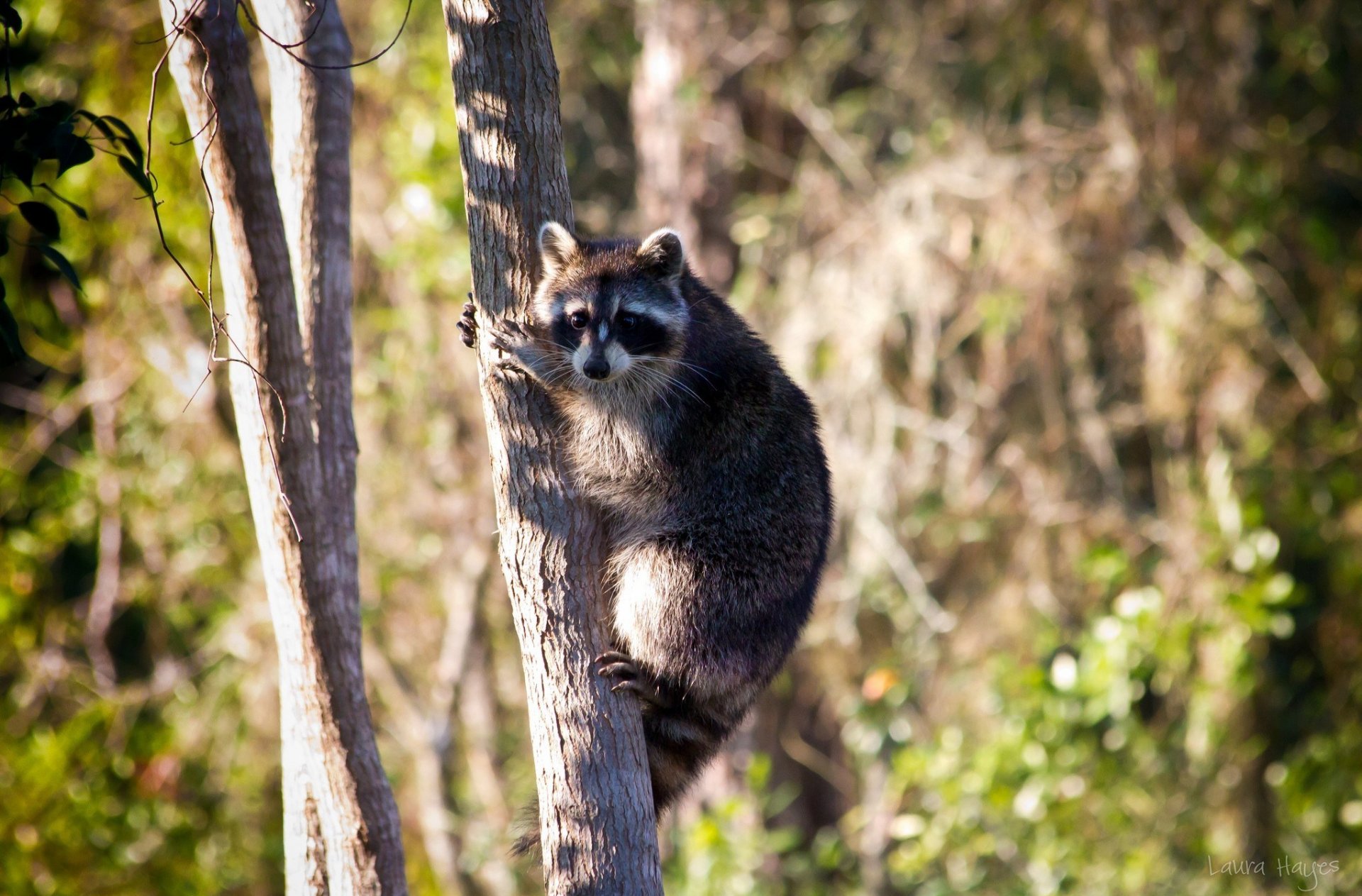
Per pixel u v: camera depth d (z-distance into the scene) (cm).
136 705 1332
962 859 1251
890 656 1407
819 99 1605
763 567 648
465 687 1517
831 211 1498
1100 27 1419
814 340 1419
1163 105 1393
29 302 1239
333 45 632
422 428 1402
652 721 621
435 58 1288
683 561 629
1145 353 1409
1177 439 1366
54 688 1270
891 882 1499
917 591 1341
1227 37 1423
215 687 1380
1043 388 1396
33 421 1470
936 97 1574
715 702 632
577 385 624
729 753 1473
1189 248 1360
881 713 1320
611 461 630
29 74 1136
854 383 1396
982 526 1394
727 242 1567
